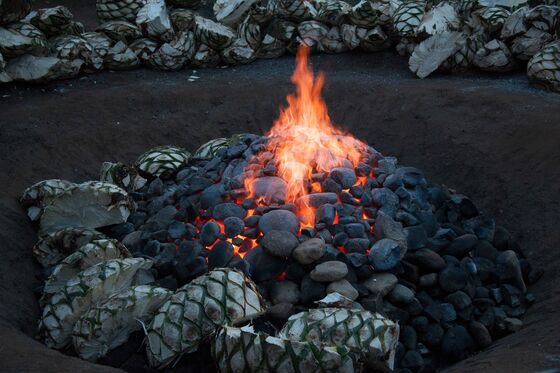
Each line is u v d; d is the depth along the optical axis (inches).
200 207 146.9
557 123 172.4
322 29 243.8
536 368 100.2
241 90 220.1
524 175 163.8
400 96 205.3
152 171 170.7
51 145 185.9
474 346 127.0
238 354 107.0
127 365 116.8
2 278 137.8
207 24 237.8
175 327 114.7
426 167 182.9
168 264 134.8
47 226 151.8
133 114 206.8
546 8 213.2
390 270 130.6
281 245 130.3
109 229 154.3
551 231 148.5
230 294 116.8
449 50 217.6
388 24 237.3
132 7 239.5
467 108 191.6
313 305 127.0
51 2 339.6
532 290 138.6
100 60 227.0
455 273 132.2
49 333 122.3
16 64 207.6
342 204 141.4
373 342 110.2
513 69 220.4
